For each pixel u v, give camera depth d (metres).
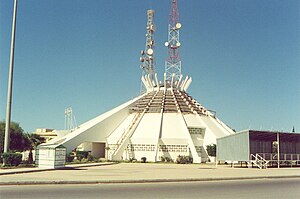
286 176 34.44
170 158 76.12
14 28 43.75
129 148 78.31
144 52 100.94
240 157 54.72
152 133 80.06
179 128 82.19
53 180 25.75
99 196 18.77
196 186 24.78
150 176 31.38
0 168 38.94
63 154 43.00
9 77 43.03
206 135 82.69
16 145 67.75
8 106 42.75
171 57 97.19
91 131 81.19
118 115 88.06
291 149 59.44
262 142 56.06
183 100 93.88
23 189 21.64
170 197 18.75
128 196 18.91
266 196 19.62
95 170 41.25
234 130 90.94
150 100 92.75
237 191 21.91
